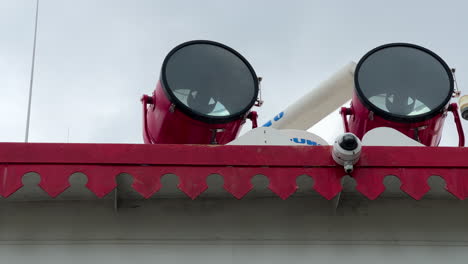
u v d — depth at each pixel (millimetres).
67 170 4539
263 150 4703
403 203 5008
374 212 4961
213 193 4887
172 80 5730
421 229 4930
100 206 4879
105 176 4547
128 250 4734
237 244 4793
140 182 4547
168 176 4715
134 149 4641
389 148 4762
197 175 4598
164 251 4742
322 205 4961
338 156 4598
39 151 4578
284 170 4656
